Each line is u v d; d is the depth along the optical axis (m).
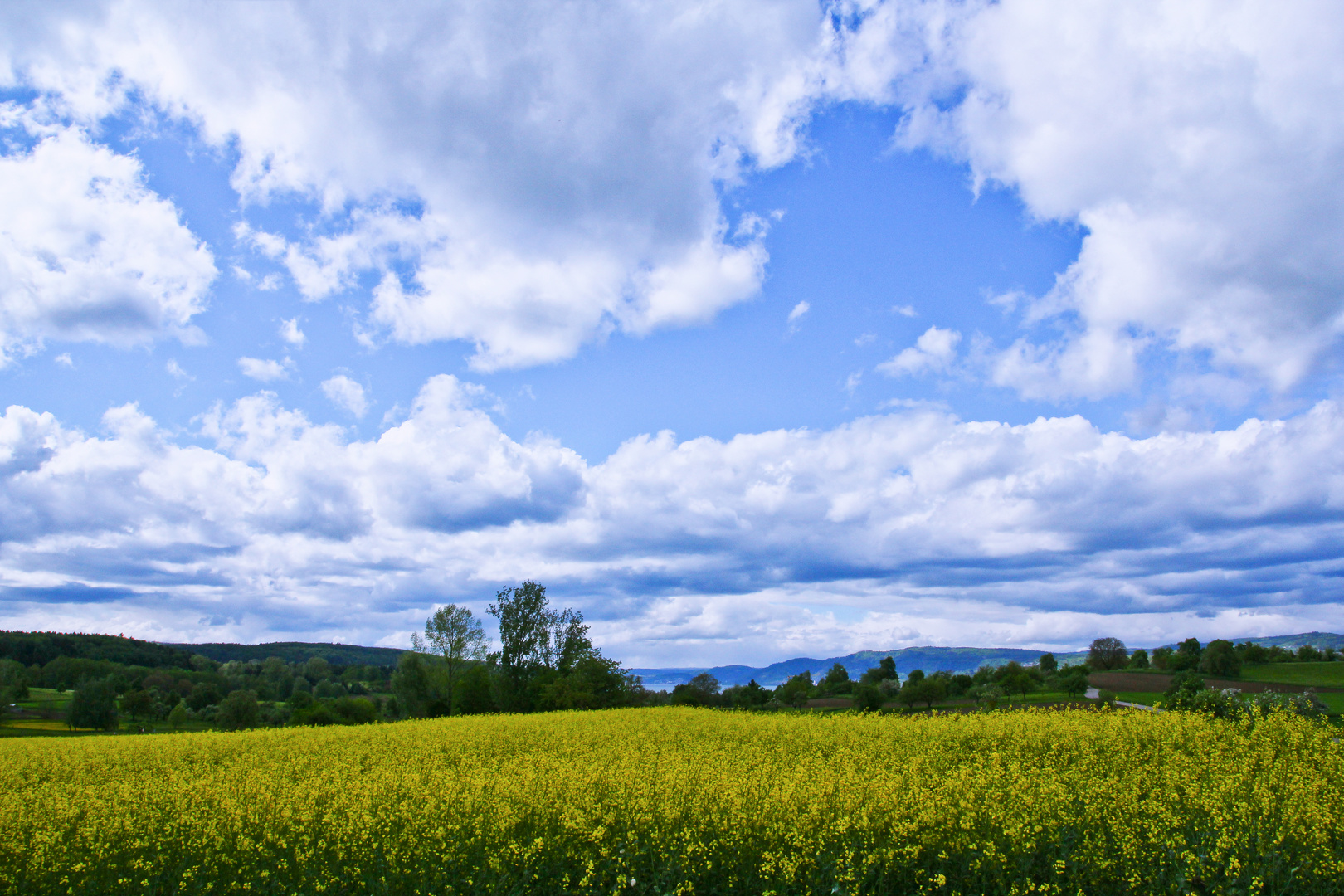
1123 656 104.81
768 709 75.00
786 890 9.63
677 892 9.77
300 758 20.59
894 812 11.12
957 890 9.63
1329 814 10.60
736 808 11.88
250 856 11.69
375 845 11.59
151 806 14.66
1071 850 10.07
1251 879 9.01
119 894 10.94
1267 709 22.66
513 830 12.02
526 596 71.06
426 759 19.98
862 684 82.12
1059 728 19.09
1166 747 16.16
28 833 13.37
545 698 62.59
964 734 19.11
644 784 13.85
